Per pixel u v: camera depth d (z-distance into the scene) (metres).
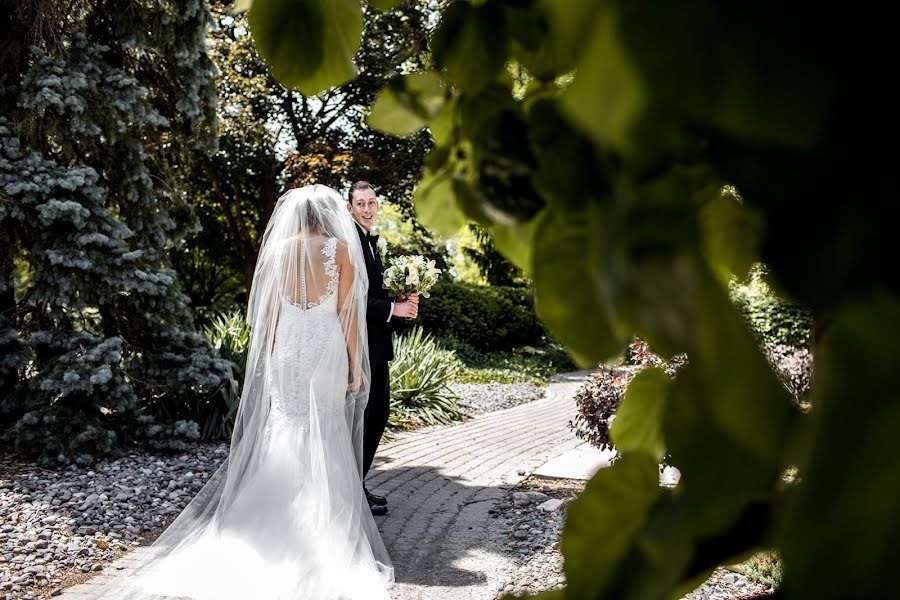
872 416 0.18
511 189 0.40
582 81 0.19
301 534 3.15
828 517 0.18
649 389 0.43
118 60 6.33
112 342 5.29
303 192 3.70
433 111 0.46
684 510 0.25
